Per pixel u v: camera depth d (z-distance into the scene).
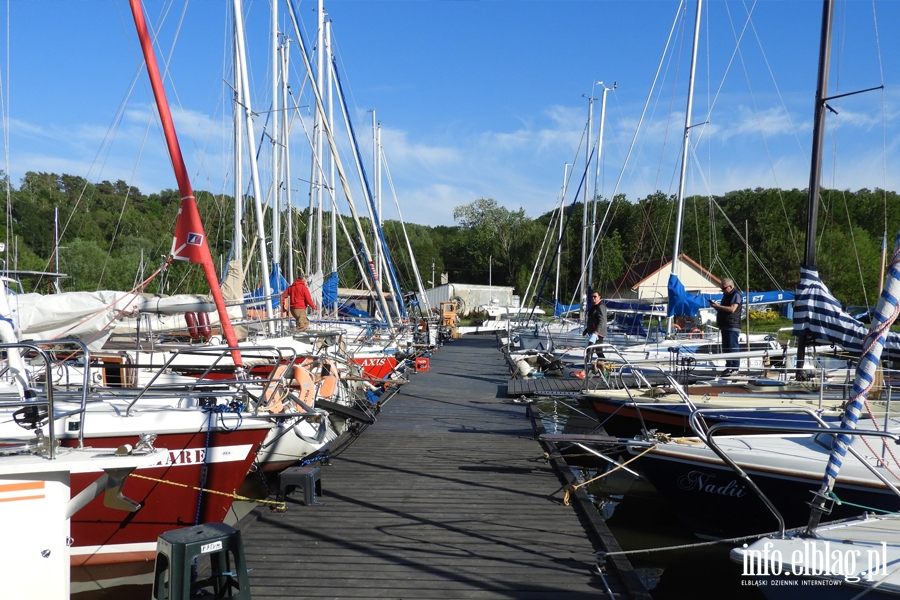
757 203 43.84
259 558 4.66
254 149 11.38
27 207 36.91
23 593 3.46
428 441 8.63
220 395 5.64
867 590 3.39
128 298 7.24
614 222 53.78
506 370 17.30
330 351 10.13
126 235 43.88
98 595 5.16
